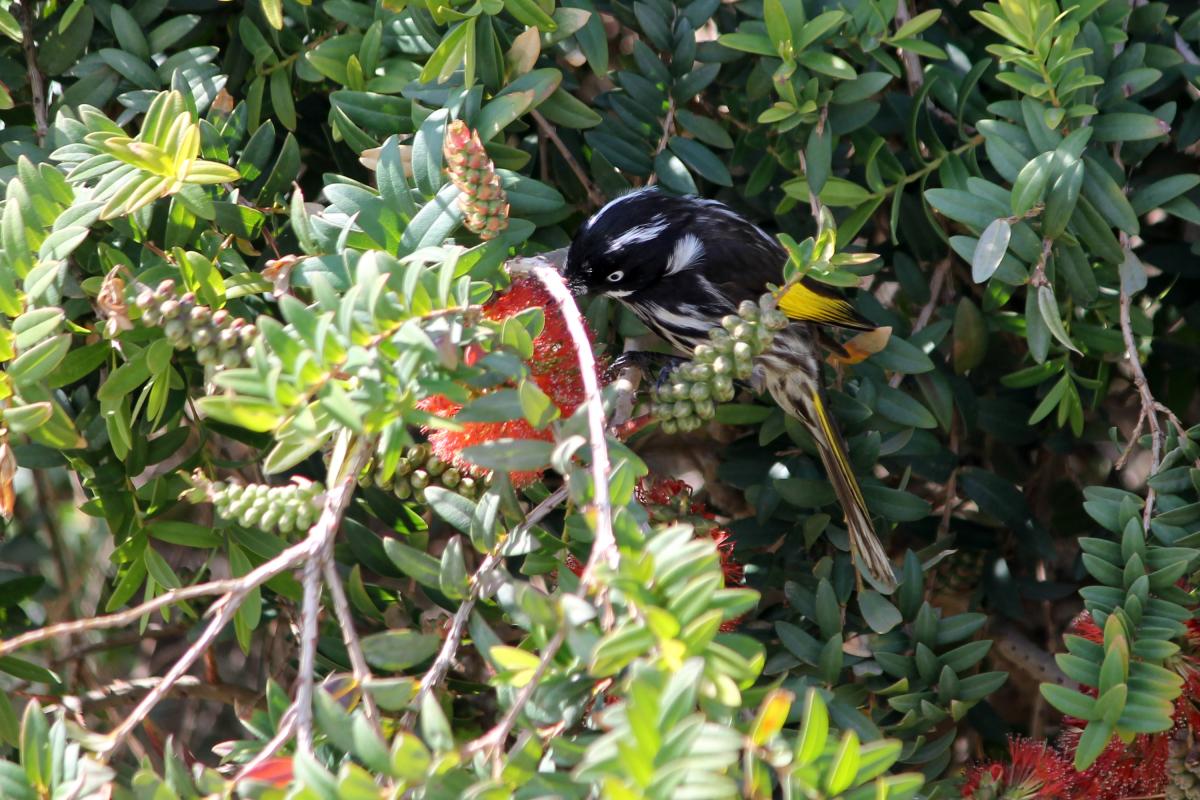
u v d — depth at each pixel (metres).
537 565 5.54
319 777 3.48
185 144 5.39
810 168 6.73
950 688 6.25
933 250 7.78
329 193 5.72
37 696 6.62
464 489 5.66
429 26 6.34
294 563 4.23
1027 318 6.35
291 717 3.97
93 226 6.13
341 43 6.49
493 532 4.83
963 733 8.32
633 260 7.39
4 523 8.95
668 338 8.00
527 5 6.00
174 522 6.39
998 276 6.29
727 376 5.43
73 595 9.11
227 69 7.09
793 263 5.43
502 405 4.26
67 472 9.18
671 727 3.24
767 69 6.75
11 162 6.83
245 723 5.04
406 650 4.32
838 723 6.02
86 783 4.01
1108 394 8.70
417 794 3.96
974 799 5.96
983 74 7.57
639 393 7.87
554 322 5.40
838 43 6.78
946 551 6.77
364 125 6.37
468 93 5.94
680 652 3.47
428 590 6.38
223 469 7.36
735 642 3.93
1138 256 8.24
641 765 3.21
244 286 5.66
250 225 6.11
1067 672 5.43
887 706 6.67
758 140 7.31
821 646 6.38
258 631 9.37
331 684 4.22
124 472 6.39
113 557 6.38
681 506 6.03
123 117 6.79
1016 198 6.07
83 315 6.56
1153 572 5.75
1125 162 6.88
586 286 7.33
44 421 4.89
